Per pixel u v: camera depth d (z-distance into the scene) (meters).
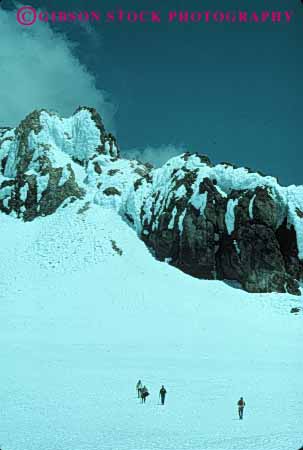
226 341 55.47
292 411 33.66
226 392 38.31
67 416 32.28
